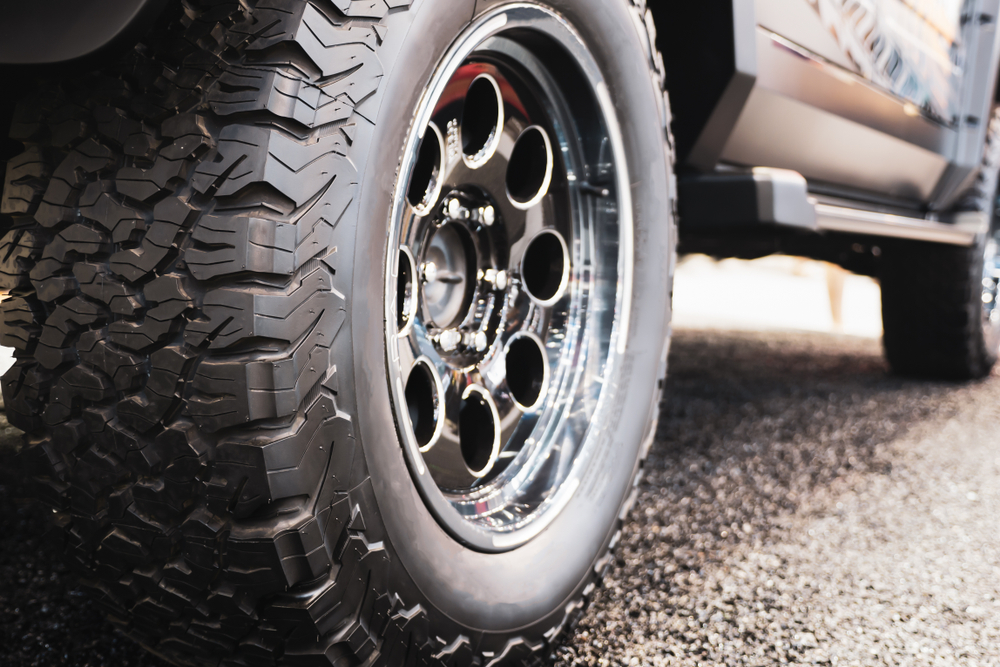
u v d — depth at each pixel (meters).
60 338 0.97
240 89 0.94
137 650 1.17
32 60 0.94
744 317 5.80
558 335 1.27
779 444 2.02
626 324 1.28
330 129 0.95
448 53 1.04
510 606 1.11
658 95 1.30
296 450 0.93
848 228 1.74
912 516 1.62
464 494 1.15
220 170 0.93
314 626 0.97
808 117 1.67
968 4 2.35
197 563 0.96
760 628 1.28
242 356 0.93
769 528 1.56
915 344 2.86
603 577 1.25
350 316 0.96
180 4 0.96
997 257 2.93
